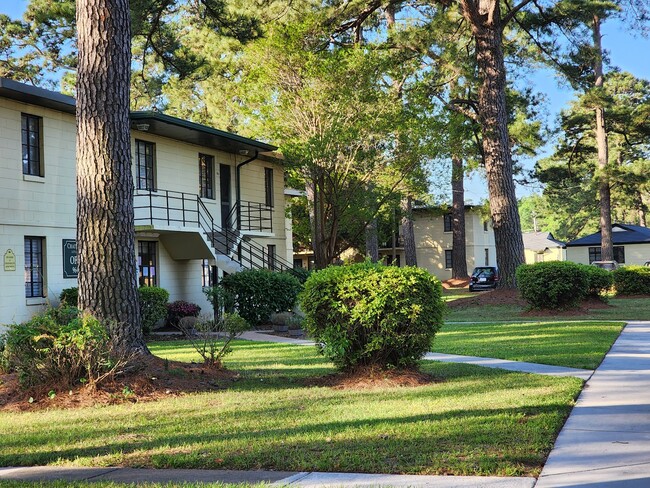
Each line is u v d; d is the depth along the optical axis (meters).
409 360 10.38
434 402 8.44
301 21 27.89
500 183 27.30
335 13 29.33
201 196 25.03
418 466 5.73
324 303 10.34
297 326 19.03
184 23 37.75
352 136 25.00
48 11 30.12
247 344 16.80
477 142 34.44
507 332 17.55
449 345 15.07
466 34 33.88
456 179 34.03
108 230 10.55
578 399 8.55
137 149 21.77
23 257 17.83
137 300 10.88
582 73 34.38
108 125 10.69
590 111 45.88
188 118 41.69
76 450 6.80
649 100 44.16
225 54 32.88
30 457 6.57
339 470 5.79
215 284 23.36
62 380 9.59
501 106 27.36
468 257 55.75
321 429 7.21
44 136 18.66
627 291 32.69
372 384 9.98
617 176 44.41
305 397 9.21
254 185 28.42
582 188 64.06
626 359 12.09
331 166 26.00
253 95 27.06
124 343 10.09
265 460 6.12
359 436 6.82
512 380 9.96
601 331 16.88
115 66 10.82
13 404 9.26
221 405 8.82
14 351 9.71
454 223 50.66
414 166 27.30
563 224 86.12
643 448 6.16
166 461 6.21
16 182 17.70
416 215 57.25
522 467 5.61
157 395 9.57
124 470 6.06
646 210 68.69
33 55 38.38
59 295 18.73
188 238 22.72
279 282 22.53
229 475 5.76
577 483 5.20
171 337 19.39
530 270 23.25
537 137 39.44
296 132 26.80
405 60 31.39
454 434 6.75
